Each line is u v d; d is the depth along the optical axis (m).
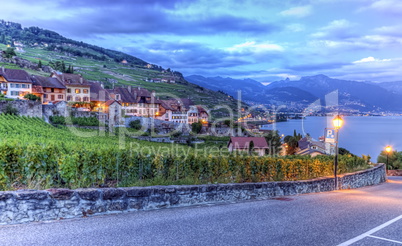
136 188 8.33
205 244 5.53
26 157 8.70
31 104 52.75
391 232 6.84
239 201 11.24
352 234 6.57
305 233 6.55
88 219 7.03
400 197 14.14
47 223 6.48
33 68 129.62
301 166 19.22
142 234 5.98
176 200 9.33
